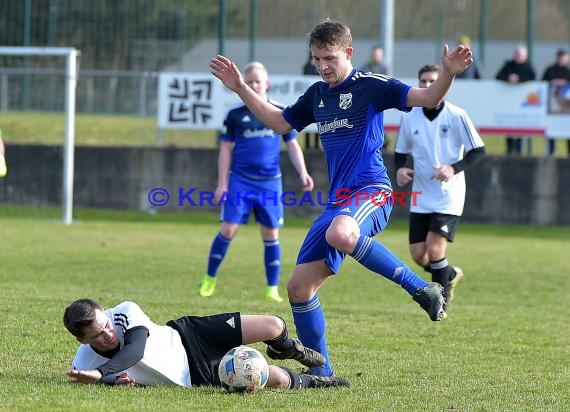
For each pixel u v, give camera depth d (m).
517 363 26.64
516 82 69.00
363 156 23.23
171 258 50.00
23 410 19.41
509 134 69.75
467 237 64.25
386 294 40.69
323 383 22.62
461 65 21.41
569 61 88.06
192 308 34.06
